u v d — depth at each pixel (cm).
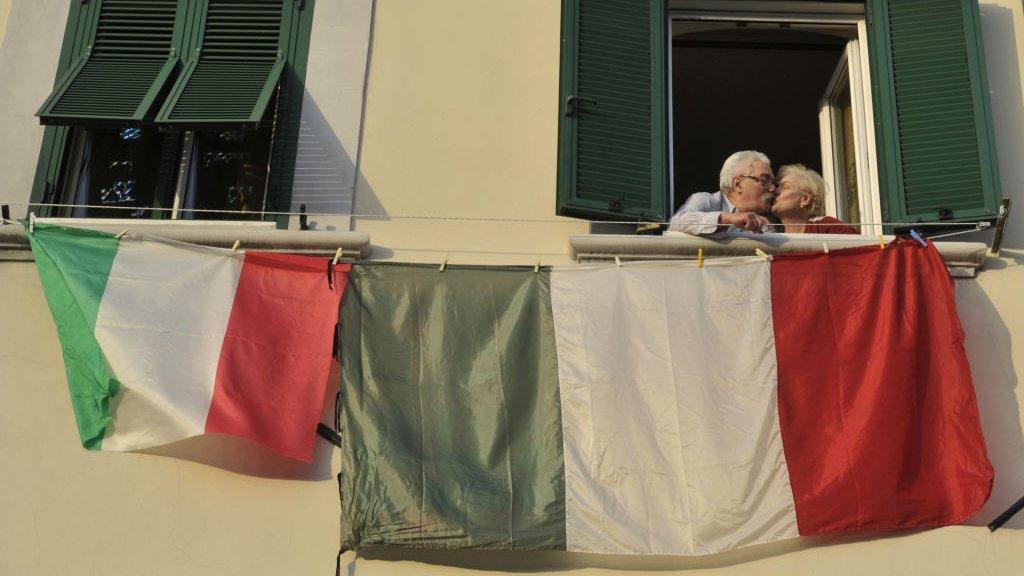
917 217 1369
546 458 1195
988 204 1361
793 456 1198
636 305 1262
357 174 1385
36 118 1415
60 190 1387
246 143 1413
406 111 1422
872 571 1168
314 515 1195
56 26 1459
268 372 1231
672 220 1327
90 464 1212
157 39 1454
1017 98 1442
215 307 1256
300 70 1433
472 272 1282
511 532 1159
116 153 1413
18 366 1257
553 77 1450
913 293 1261
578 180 1364
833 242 1320
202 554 1179
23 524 1189
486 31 1470
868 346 1243
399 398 1220
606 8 1448
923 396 1224
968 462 1196
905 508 1180
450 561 1172
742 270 1275
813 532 1170
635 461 1192
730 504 1176
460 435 1205
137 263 1271
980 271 1322
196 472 1209
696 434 1204
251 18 1459
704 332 1249
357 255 1316
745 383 1229
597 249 1315
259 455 1217
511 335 1251
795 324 1252
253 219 1380
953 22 1452
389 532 1159
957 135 1398
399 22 1469
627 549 1159
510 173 1392
